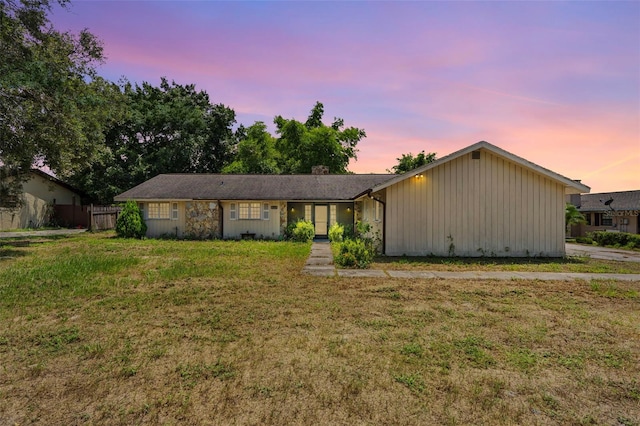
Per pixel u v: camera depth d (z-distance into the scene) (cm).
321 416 293
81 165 1764
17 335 469
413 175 1247
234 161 3669
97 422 285
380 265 1064
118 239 1808
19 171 1631
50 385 342
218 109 3722
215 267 981
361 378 356
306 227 1822
